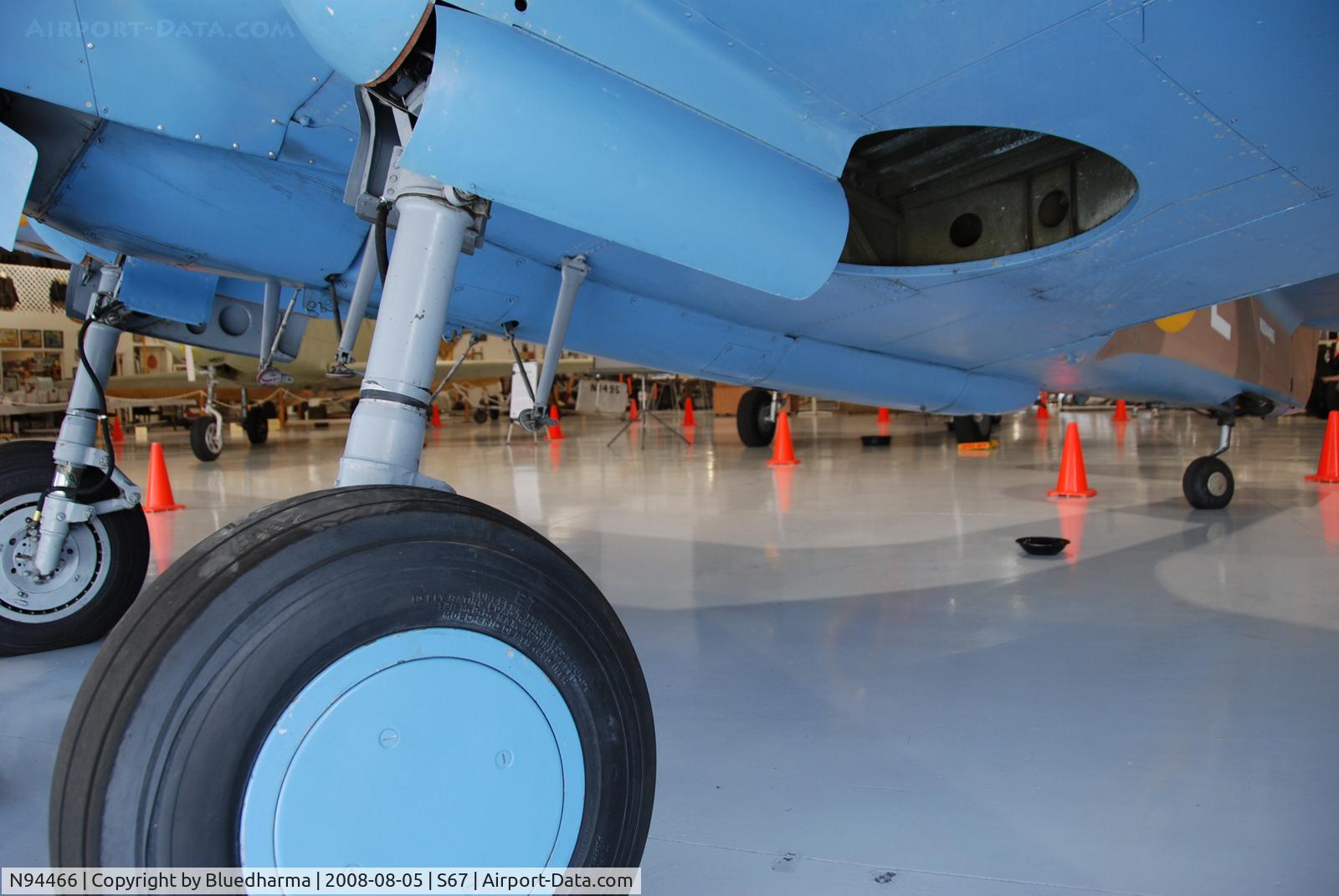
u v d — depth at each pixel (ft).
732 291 7.61
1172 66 4.07
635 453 26.99
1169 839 4.33
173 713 2.73
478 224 4.09
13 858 4.38
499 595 3.20
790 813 4.68
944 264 7.20
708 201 4.08
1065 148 6.43
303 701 2.82
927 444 28.19
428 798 3.04
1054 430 34.91
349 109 5.10
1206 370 12.84
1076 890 3.92
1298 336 16.15
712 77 3.94
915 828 4.50
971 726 5.76
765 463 22.81
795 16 3.67
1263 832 4.38
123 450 32.96
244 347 9.77
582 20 3.54
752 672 6.89
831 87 4.16
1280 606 8.39
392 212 4.62
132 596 8.24
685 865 4.20
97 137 5.33
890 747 5.47
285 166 5.68
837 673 6.84
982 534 12.40
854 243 7.20
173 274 7.94
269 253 6.38
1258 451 24.22
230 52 4.68
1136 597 8.83
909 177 7.23
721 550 11.63
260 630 2.79
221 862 2.73
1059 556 10.83
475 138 3.44
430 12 3.42
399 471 3.67
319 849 2.86
